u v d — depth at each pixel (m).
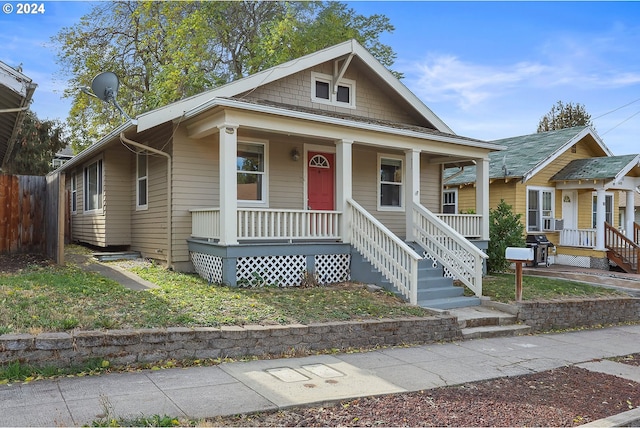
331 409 4.28
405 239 12.58
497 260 13.21
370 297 8.55
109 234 12.27
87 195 14.34
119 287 7.65
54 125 26.81
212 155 10.54
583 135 18.72
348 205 10.33
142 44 24.27
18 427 3.48
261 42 22.67
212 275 9.16
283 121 9.44
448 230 10.41
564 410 4.62
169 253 9.97
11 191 11.84
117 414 3.79
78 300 6.40
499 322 8.55
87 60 23.33
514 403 4.75
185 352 5.44
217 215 9.08
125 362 5.11
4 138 11.96
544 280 12.32
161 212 10.62
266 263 9.14
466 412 4.39
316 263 9.84
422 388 5.01
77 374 4.79
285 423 3.92
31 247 12.05
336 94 12.45
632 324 10.57
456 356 6.50
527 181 17.16
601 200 17.08
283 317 6.58
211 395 4.39
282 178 11.52
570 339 8.31
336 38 23.16
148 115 9.15
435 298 9.34
